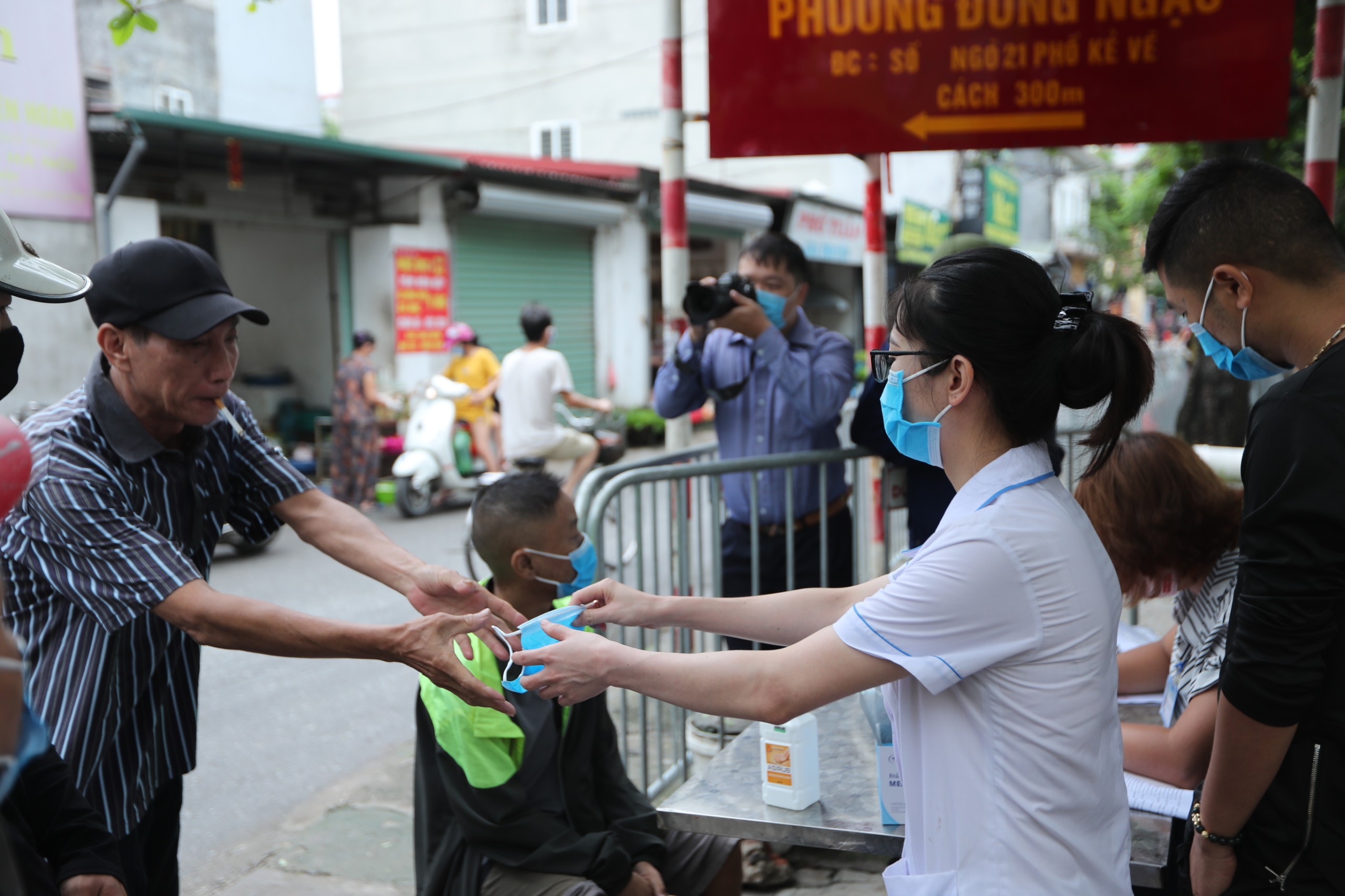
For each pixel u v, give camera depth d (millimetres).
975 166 17062
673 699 1448
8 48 7125
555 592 2268
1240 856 1623
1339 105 3117
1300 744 1521
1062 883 1352
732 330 3186
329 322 11781
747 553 3434
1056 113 3205
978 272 1387
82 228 7746
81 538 1752
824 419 3266
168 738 1995
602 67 18703
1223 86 3090
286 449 11469
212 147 8938
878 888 2961
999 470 1406
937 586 1345
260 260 11922
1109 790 1410
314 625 1696
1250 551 1493
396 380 11398
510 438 8109
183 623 1754
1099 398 1396
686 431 3844
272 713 4637
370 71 20234
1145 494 2062
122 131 7926
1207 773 1622
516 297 12914
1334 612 1458
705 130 18281
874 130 3328
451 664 1663
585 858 2043
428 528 8633
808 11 3322
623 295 14242
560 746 2209
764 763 1948
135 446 1851
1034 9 3176
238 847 3410
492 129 19531
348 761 4113
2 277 1436
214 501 2086
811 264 18094
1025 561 1335
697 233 15172
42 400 7652
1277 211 1567
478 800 2057
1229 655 1537
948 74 3258
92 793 1843
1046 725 1344
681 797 1996
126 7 3301
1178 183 1710
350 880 3158
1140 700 2426
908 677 1391
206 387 1811
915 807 1446
